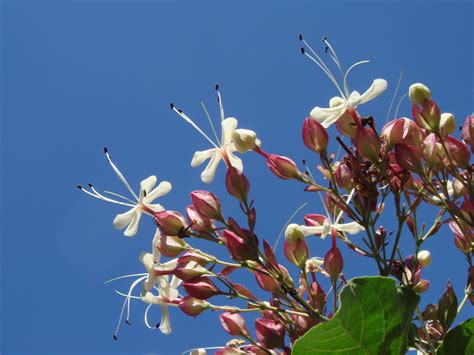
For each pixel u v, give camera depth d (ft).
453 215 1.32
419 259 1.43
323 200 1.37
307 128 1.35
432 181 1.39
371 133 1.31
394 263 1.35
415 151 1.32
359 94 1.34
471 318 1.24
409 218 1.41
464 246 1.36
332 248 1.32
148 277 1.37
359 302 1.21
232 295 1.33
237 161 1.37
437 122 1.35
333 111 1.34
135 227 1.40
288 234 1.32
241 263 1.31
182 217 1.35
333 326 1.21
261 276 1.31
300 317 1.32
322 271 1.41
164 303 1.39
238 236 1.32
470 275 1.34
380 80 1.34
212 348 1.41
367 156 1.31
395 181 1.33
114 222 1.39
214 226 1.34
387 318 1.22
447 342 1.25
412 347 1.28
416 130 1.36
